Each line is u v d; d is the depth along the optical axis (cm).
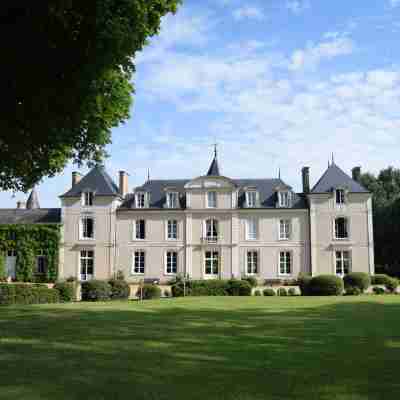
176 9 1350
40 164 1667
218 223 4025
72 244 4047
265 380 737
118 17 1179
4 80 1196
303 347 1008
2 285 2106
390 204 5128
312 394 666
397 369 806
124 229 4059
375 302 2208
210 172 4159
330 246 3909
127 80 1542
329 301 2267
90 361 867
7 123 1311
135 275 4003
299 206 4019
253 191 4072
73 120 1359
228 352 952
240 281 2897
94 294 2473
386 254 5034
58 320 1467
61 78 1245
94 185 4138
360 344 1045
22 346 1017
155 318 1529
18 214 4306
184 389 688
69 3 1087
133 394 664
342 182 4006
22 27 1115
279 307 1942
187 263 3991
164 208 4059
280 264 3966
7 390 683
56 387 698
